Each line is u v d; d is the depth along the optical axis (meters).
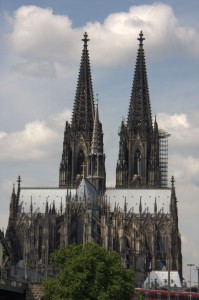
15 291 195.88
